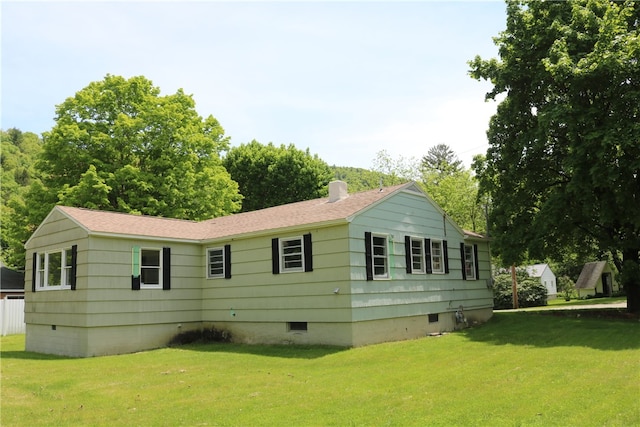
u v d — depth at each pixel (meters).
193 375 10.90
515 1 20.27
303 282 15.30
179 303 17.53
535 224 19.11
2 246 36.69
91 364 13.20
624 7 17.38
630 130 15.48
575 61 16.97
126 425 7.00
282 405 7.86
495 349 13.04
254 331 16.58
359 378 9.91
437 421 6.64
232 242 17.50
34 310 17.75
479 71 20.78
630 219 17.09
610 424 6.27
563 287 52.41
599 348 12.22
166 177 28.41
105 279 15.50
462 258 20.16
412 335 16.52
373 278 15.08
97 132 28.22
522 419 6.61
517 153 20.22
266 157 41.00
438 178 42.38
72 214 16.16
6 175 60.09
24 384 10.34
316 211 16.48
